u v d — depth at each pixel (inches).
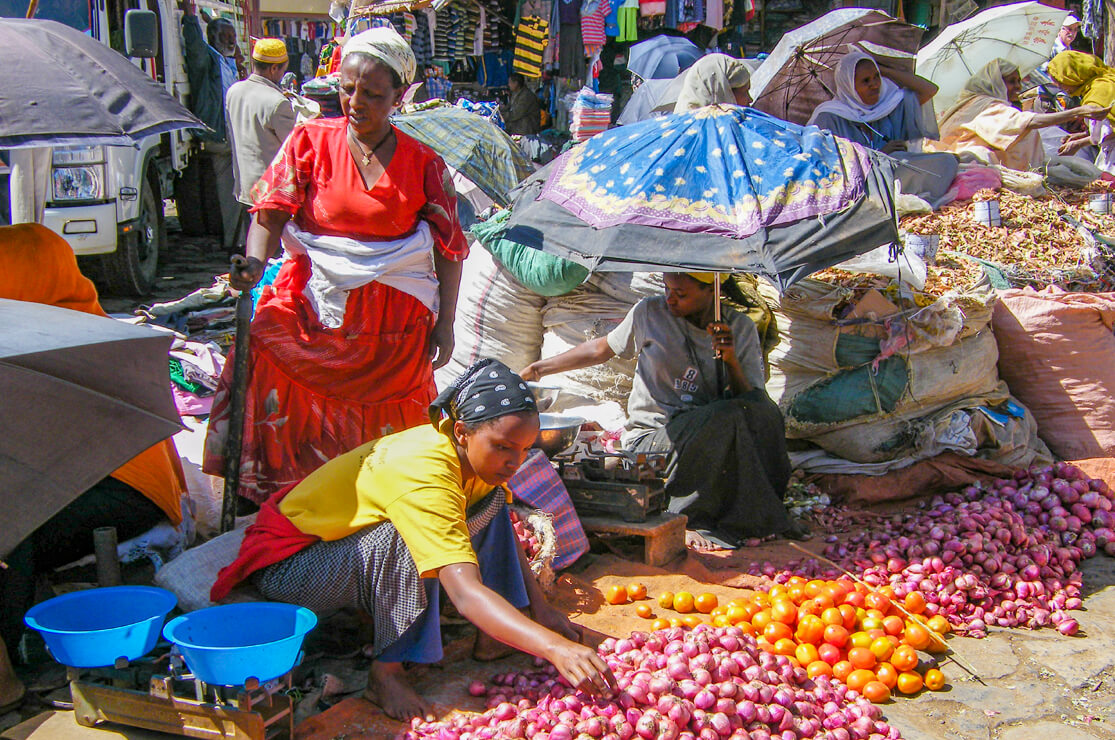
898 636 137.9
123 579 147.4
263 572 123.3
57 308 117.8
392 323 155.3
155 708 108.6
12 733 111.9
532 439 113.3
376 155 149.9
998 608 150.8
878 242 144.3
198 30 405.7
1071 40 446.6
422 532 109.0
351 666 130.2
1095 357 202.5
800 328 198.7
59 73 125.5
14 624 126.8
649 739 104.7
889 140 281.0
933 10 553.9
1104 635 146.6
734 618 138.5
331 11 423.2
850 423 194.9
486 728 108.7
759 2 606.9
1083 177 302.2
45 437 104.3
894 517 179.9
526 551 142.4
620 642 124.7
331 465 121.3
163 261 404.8
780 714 111.0
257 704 108.1
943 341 191.0
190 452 180.7
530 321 213.3
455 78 563.5
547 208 155.6
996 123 304.7
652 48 420.8
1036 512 179.6
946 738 118.9
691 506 172.7
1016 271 226.2
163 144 386.3
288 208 150.6
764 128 157.5
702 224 144.8
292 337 152.6
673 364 177.8
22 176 180.5
